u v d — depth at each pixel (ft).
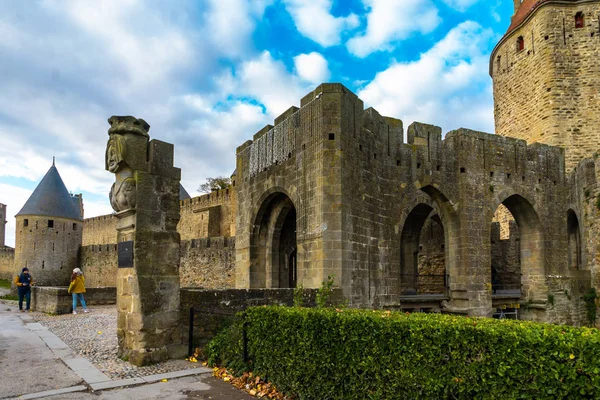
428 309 67.05
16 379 28.58
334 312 25.17
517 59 107.14
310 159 51.98
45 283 156.76
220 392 26.81
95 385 27.27
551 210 78.33
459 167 68.39
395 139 62.90
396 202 61.31
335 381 23.57
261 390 27.14
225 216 159.53
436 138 67.67
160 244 34.71
